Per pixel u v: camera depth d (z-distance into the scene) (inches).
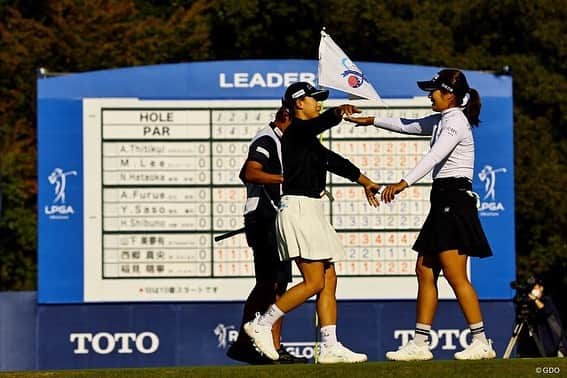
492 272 2135.8
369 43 3299.7
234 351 1769.2
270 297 1713.8
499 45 3550.7
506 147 2146.9
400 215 2139.5
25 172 3501.5
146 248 2130.9
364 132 2135.8
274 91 2137.1
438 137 1407.5
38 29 3801.7
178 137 2134.6
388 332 2133.4
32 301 2128.4
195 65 2134.6
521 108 3420.3
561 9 3543.3
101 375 1318.9
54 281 2124.8
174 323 2134.6
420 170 1385.3
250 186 1688.0
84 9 3791.8
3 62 3725.4
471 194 1413.6
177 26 3678.6
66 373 1331.2
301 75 2139.5
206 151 2133.4
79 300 2126.0
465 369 1305.4
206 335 2133.4
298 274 2129.7
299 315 2119.8
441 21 3619.6
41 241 2123.5
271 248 1678.2
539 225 3127.5
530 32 3531.0
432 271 1444.4
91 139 2128.4
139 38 3703.3
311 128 1403.8
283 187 1421.0
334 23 3302.2
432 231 1416.1
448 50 3408.0
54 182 2122.3
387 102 2135.8
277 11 3334.2
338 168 1424.7
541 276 3053.6
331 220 2137.1
